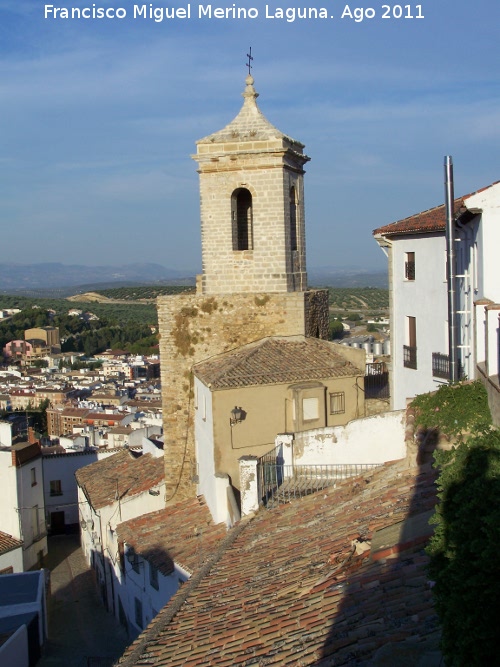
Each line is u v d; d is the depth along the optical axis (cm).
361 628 1016
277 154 2928
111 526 3759
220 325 3009
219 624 1279
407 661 880
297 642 1062
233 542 1784
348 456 2114
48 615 3678
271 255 2988
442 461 1000
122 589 3394
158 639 1324
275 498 2009
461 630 813
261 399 2650
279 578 1397
